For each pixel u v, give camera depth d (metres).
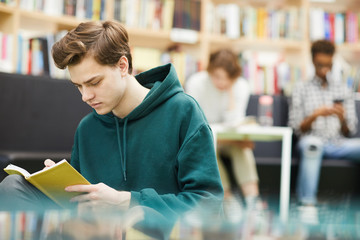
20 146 2.44
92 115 1.26
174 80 1.19
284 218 0.50
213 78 2.85
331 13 3.80
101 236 0.42
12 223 0.46
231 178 2.92
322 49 3.28
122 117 1.20
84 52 1.00
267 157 3.36
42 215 0.52
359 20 3.80
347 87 3.61
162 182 1.14
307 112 3.29
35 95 2.49
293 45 3.72
